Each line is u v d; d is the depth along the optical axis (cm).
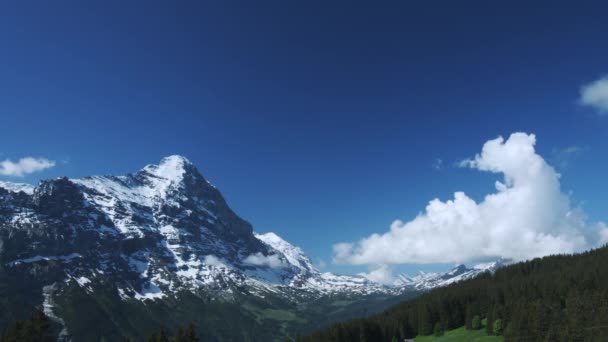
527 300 19712
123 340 19612
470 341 18700
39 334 12112
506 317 18450
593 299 16375
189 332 14850
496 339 18062
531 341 16075
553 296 19825
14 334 11906
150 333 14925
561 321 15975
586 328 14800
